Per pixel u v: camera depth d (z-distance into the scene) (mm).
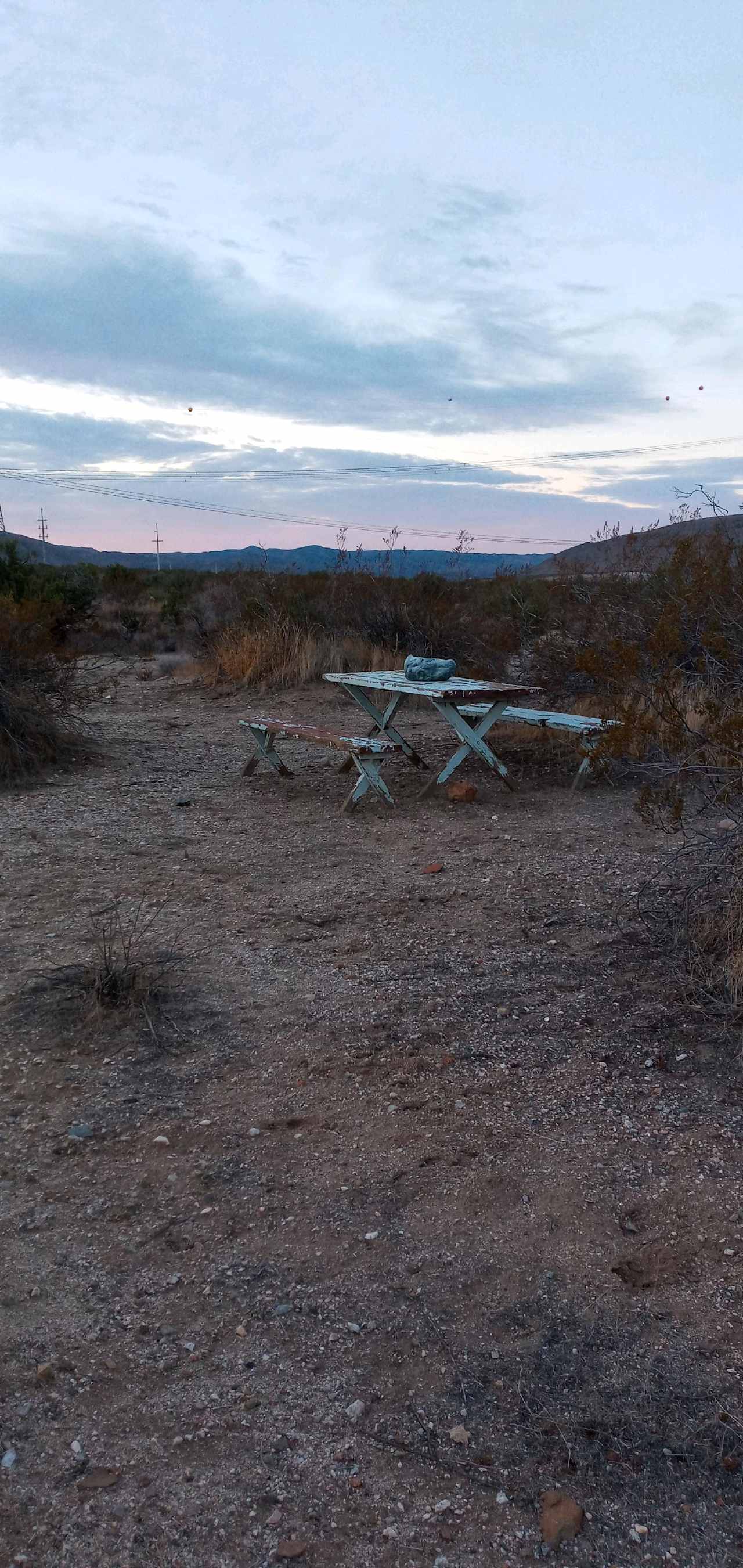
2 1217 2676
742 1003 3725
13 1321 2307
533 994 4012
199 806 7266
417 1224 2652
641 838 6219
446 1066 3447
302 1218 2672
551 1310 2346
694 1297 2387
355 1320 2318
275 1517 1826
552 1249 2553
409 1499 1868
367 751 6809
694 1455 1969
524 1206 2719
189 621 20812
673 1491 1894
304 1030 3719
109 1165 2898
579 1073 3402
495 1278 2449
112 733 10312
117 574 26891
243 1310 2348
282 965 4320
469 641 13023
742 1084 3328
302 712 11625
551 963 4305
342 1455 1962
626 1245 2568
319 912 4992
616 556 10945
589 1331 2281
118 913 4949
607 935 4602
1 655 8320
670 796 4535
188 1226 2641
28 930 4680
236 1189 2791
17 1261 2506
